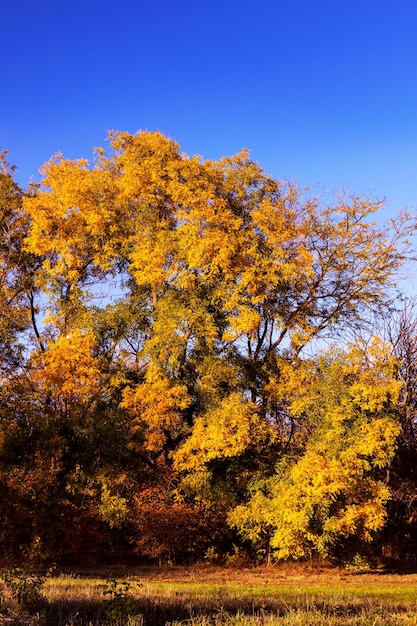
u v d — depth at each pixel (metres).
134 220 24.95
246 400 23.97
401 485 25.89
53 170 26.83
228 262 21.97
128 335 24.73
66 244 24.56
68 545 22.19
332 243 25.77
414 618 8.81
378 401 20.66
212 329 22.52
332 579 19.69
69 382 22.16
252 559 23.62
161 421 22.11
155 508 22.86
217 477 23.05
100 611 8.62
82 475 22.31
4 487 20.70
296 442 24.00
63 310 24.62
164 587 13.97
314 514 19.95
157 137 25.73
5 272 27.45
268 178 26.19
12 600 8.58
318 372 23.27
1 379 24.66
